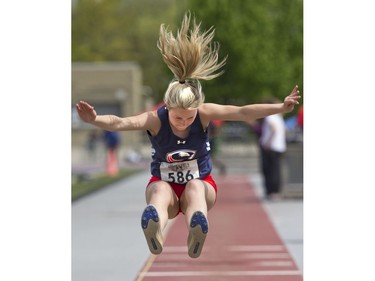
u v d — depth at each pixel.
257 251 31.41
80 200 52.12
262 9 97.69
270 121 49.69
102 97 132.12
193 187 17.66
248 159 97.62
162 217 17.11
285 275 26.67
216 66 17.72
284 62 100.38
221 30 95.56
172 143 17.69
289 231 36.75
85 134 128.88
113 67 132.12
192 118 17.41
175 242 34.16
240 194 55.91
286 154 50.78
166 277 26.50
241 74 97.00
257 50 97.19
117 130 17.28
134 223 40.09
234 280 25.95
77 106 16.50
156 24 191.75
